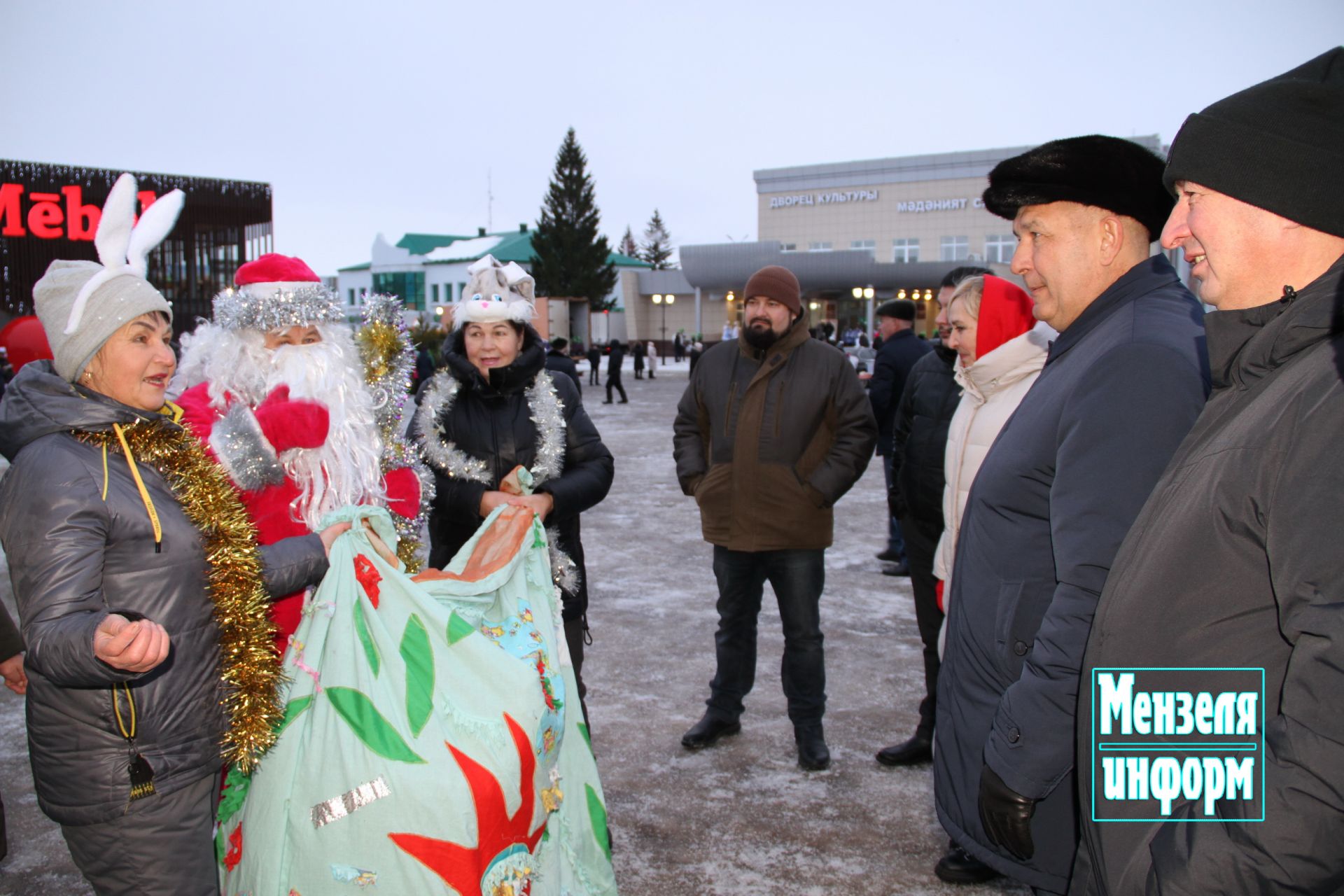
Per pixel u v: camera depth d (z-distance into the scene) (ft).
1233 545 3.64
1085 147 5.74
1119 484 5.00
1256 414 3.68
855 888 8.59
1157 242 5.86
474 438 9.16
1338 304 3.50
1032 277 6.17
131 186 5.77
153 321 5.72
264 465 6.40
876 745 11.66
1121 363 5.22
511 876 5.85
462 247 198.18
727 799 10.27
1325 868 3.14
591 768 7.61
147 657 4.67
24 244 66.80
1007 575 6.00
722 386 11.41
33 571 5.06
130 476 5.43
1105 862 4.10
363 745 5.64
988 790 5.41
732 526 11.09
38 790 5.46
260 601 5.70
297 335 7.00
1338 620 3.10
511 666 6.11
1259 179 3.76
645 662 14.64
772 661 14.71
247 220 75.10
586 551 22.30
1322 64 3.94
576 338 126.62
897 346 19.86
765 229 156.04
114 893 5.56
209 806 5.76
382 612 6.21
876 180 147.23
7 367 37.14
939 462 10.46
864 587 18.71
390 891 5.53
